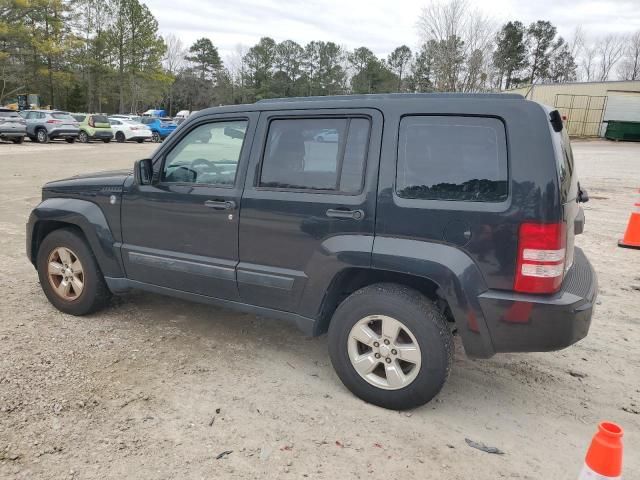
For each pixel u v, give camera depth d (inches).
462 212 114.2
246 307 147.2
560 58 3110.2
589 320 115.7
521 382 145.4
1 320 171.2
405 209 119.3
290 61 3462.1
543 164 109.0
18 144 986.7
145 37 2364.7
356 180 126.5
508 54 2502.5
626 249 301.4
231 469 103.7
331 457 108.8
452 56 1172.5
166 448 109.3
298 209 132.3
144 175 156.4
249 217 140.1
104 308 183.9
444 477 104.2
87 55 2177.7
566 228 113.1
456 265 114.4
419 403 124.4
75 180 177.8
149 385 134.2
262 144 140.4
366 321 126.6
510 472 106.5
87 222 167.0
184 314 184.9
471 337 116.3
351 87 3489.2
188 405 125.8
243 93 3294.8
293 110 136.3
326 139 131.5
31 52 1838.1
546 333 111.0
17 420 115.8
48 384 131.6
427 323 119.0
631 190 546.6
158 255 157.4
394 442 114.9
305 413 124.7
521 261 110.3
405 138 121.9
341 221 126.6
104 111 2659.9
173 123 1482.5
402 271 119.3
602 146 1332.4
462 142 116.7
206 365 147.0
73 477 99.3
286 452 109.8
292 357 154.9
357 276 134.8
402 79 3189.0
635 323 190.7
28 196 415.8
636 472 108.4
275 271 137.9
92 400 125.5
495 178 113.0
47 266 179.2
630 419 128.4
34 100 1792.6
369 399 129.3
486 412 129.2
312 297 133.4
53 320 173.8
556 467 108.8
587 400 136.8
